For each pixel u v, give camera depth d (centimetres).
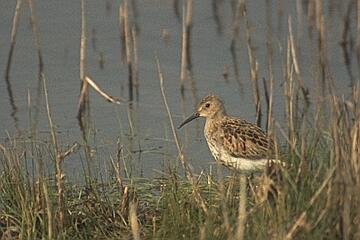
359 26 1925
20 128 1644
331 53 1983
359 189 1014
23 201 1173
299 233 1002
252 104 1755
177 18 2152
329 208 1021
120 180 1247
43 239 1142
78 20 2125
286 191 1064
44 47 2006
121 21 1995
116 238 1166
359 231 999
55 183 1264
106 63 1950
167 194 1212
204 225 1042
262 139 1354
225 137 1375
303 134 1132
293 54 1584
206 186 1259
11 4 2183
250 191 1256
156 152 1515
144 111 1728
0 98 1795
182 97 1795
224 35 2064
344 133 1080
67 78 1881
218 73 1902
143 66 1931
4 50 1995
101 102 1777
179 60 1962
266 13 2144
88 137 1592
